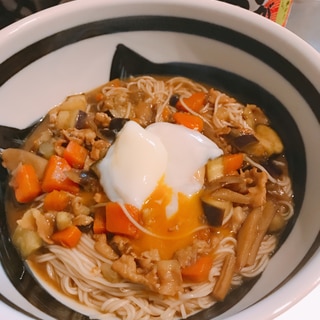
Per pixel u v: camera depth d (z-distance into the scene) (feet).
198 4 0.68
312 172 0.60
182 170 0.62
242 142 0.66
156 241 0.59
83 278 0.60
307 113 0.63
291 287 0.44
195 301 0.57
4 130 0.66
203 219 0.61
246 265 0.59
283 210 0.62
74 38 0.69
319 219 0.55
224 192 0.62
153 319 0.57
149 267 0.57
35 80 0.69
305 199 0.60
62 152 0.65
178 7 0.68
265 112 0.70
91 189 0.63
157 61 0.74
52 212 0.61
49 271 0.61
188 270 0.57
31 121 0.69
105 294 0.60
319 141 0.61
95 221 0.60
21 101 0.68
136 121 0.70
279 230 0.61
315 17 0.89
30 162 0.65
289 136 0.66
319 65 0.61
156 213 0.60
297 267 0.49
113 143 0.64
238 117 0.70
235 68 0.71
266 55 0.67
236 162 0.64
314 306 0.55
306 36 0.85
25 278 0.59
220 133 0.68
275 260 0.57
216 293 0.57
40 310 0.54
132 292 0.59
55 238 0.60
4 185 0.64
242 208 0.63
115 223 0.59
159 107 0.72
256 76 0.69
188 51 0.73
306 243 0.54
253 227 0.60
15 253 0.60
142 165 0.59
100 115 0.69
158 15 0.70
